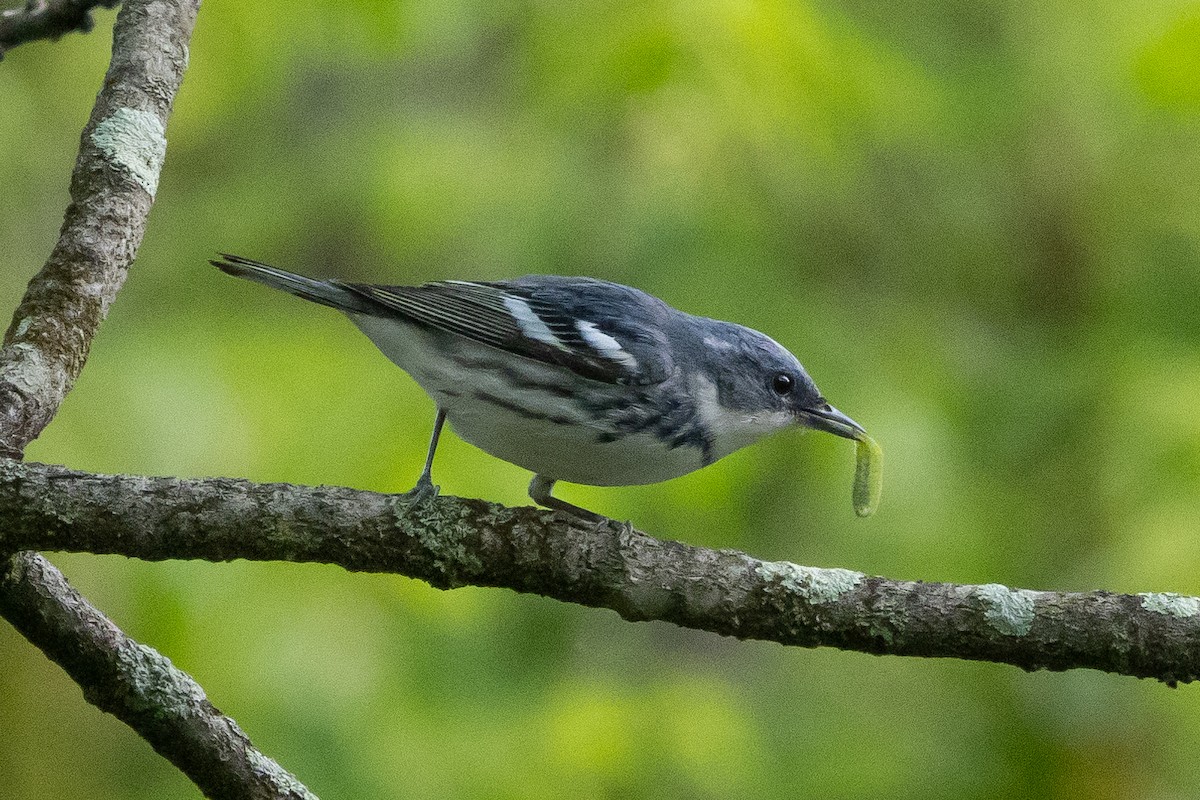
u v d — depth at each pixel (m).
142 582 10.73
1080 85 14.45
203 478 6.30
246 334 11.87
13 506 6.05
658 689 12.71
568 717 12.32
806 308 12.75
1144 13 14.05
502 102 14.15
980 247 15.21
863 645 6.16
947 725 13.91
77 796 11.66
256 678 10.72
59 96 14.20
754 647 14.52
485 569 6.32
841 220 14.14
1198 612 5.91
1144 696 13.20
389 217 13.10
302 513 6.25
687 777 12.23
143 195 7.64
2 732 11.53
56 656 6.53
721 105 12.18
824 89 12.30
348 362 11.52
